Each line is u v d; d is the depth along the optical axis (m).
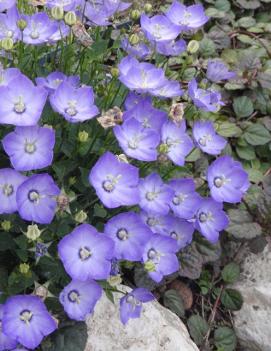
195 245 0.44
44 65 0.40
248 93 0.56
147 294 0.34
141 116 0.37
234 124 0.52
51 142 0.33
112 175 0.34
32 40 0.37
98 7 0.41
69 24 0.37
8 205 0.33
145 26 0.40
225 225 0.40
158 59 0.43
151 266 0.34
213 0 0.65
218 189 0.39
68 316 0.35
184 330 0.40
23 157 0.32
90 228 0.32
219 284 0.46
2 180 0.33
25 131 0.33
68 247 0.32
